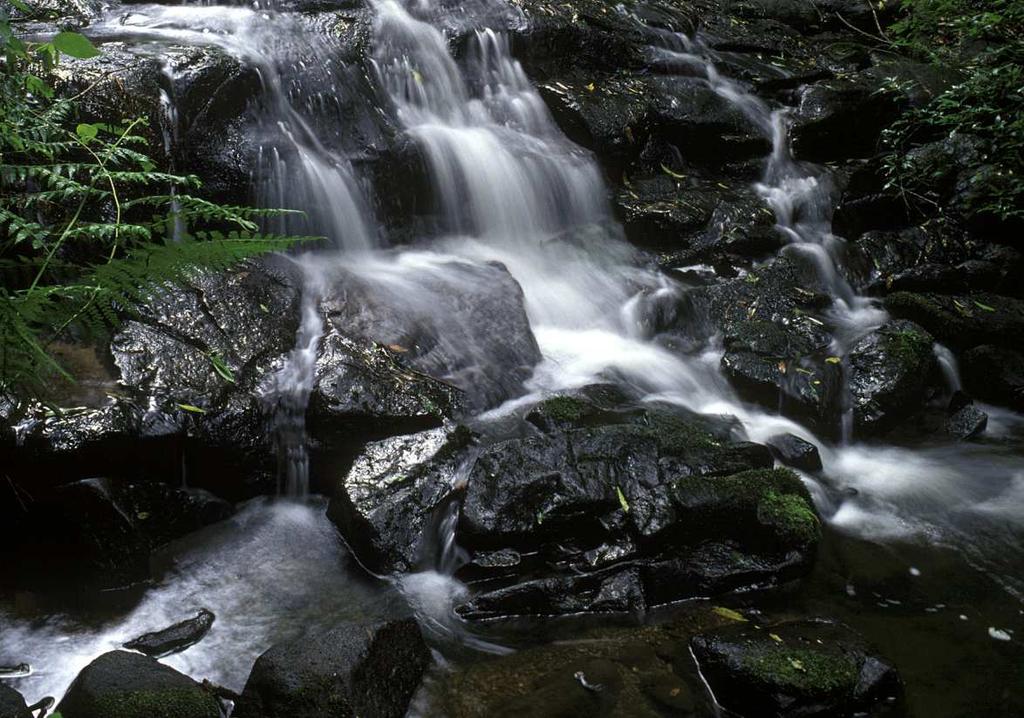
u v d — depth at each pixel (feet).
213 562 13.99
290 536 14.69
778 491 14.74
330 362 15.87
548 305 21.42
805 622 12.92
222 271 16.65
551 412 16.08
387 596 13.50
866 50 31.81
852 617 13.57
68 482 13.28
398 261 20.86
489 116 25.03
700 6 33.22
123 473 13.79
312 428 15.39
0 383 10.52
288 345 16.31
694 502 14.10
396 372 16.25
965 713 11.73
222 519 14.94
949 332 21.56
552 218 24.11
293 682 10.65
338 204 20.56
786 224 25.36
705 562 14.05
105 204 16.25
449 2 25.90
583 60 27.32
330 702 10.55
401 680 11.59
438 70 24.50
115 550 13.32
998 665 12.65
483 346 17.95
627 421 16.34
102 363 14.62
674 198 24.71
